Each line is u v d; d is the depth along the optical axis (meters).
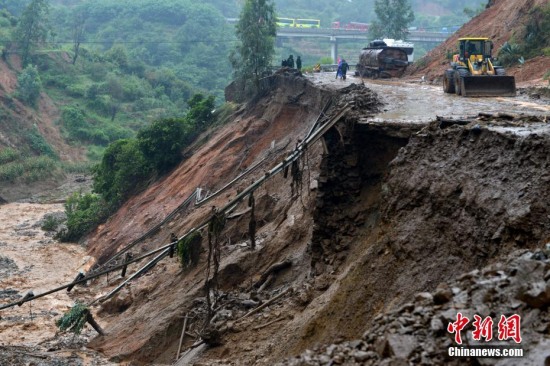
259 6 47.59
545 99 25.77
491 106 23.16
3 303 32.28
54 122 83.81
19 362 21.80
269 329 17.52
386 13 73.19
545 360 7.07
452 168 13.34
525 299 8.04
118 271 36.25
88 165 75.81
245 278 23.66
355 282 14.39
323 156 19.47
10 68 86.62
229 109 49.91
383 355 8.23
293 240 23.62
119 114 90.94
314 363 8.61
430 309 8.79
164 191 43.53
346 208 18.95
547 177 10.84
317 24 136.50
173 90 101.50
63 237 47.25
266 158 34.53
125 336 25.05
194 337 21.05
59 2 152.38
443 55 49.91
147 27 126.94
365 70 47.91
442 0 158.12
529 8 45.97
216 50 120.81
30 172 67.00
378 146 18.84
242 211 29.47
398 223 13.93
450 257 12.16
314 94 35.28
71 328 26.27
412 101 25.53
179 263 29.70
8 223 53.38
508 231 10.82
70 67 96.00
